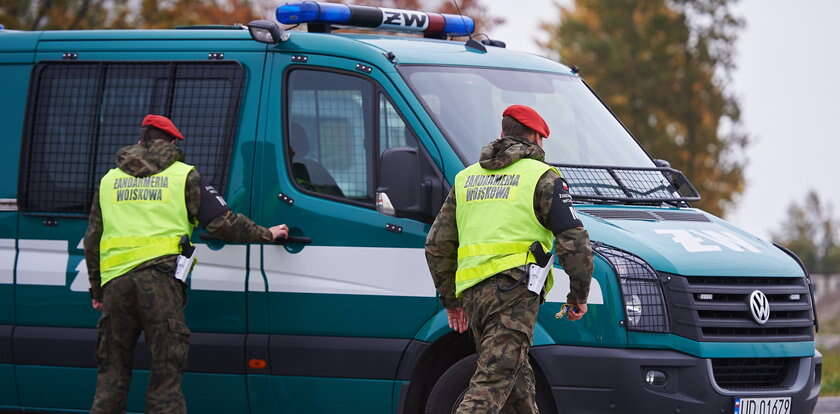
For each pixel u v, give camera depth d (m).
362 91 13.48
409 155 12.55
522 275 11.39
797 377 12.81
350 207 13.36
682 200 14.02
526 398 11.76
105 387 13.31
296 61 13.87
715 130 68.12
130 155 13.34
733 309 12.43
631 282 12.27
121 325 13.22
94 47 14.88
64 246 14.65
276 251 13.67
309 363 13.46
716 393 12.18
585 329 12.28
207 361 13.94
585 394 12.25
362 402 13.28
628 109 69.50
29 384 14.80
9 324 14.90
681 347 12.17
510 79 14.24
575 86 15.03
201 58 14.35
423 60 13.76
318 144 13.63
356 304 13.26
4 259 14.90
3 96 15.16
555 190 11.38
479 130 13.34
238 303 13.84
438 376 13.34
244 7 33.69
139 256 13.04
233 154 13.98
